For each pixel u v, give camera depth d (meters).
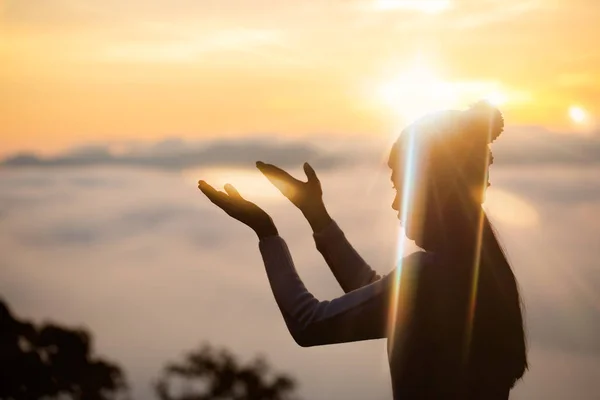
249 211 1.93
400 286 1.84
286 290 1.87
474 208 1.87
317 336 1.84
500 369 1.85
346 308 1.83
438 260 1.85
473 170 1.88
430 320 1.83
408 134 1.92
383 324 1.84
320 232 2.22
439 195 1.88
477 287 1.84
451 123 1.89
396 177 1.94
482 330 1.83
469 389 1.82
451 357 1.82
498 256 1.89
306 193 2.23
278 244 1.93
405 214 1.91
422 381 1.83
